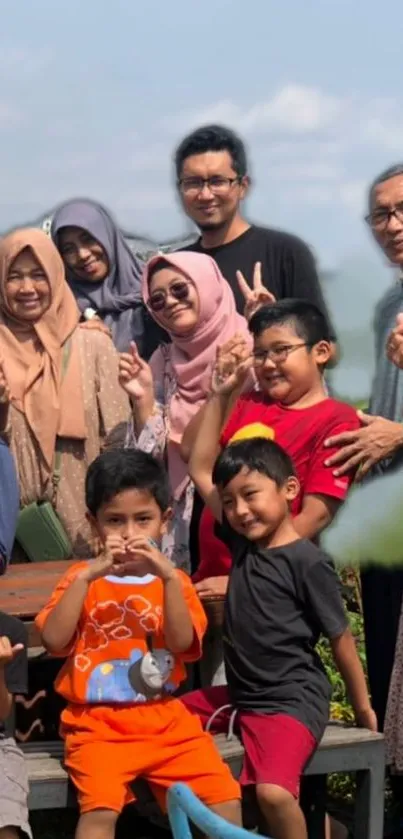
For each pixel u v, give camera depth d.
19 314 5.03
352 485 4.45
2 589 4.48
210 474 4.38
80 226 5.60
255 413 4.36
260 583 3.88
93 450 5.06
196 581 4.59
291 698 3.82
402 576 4.52
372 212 4.57
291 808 3.63
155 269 4.87
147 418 4.86
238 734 3.90
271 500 3.86
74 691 3.78
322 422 4.23
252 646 3.86
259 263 4.95
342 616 3.88
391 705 4.36
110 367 5.12
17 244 5.00
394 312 4.59
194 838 3.43
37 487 4.99
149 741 3.70
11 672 3.85
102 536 3.88
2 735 3.73
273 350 4.27
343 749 3.90
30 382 5.00
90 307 5.69
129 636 3.81
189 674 4.67
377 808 3.96
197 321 4.81
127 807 3.86
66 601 3.75
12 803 3.50
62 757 3.86
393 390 4.55
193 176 5.16
